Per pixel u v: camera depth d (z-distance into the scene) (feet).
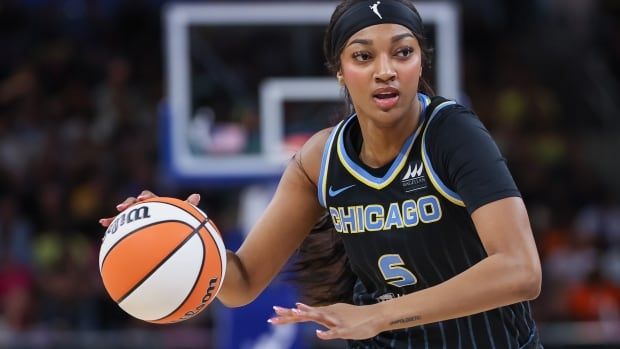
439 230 17.33
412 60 16.84
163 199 18.06
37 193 53.67
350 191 17.97
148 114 57.82
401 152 17.38
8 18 63.87
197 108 38.86
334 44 17.37
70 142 55.98
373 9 16.78
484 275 15.47
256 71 39.09
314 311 15.25
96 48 62.80
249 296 19.58
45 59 61.36
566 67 63.57
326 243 20.02
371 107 16.87
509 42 64.64
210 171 38.42
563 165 57.67
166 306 17.26
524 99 60.75
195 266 17.31
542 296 48.91
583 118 62.64
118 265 17.25
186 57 39.04
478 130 17.01
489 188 16.19
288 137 38.86
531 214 53.93
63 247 50.06
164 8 63.31
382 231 17.78
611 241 53.62
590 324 43.50
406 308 15.43
